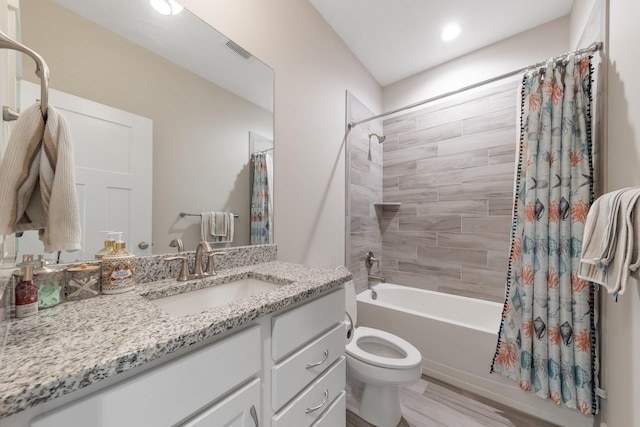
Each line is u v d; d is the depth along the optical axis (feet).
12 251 2.16
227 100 4.08
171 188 3.44
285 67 5.02
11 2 2.15
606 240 2.92
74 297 2.37
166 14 3.37
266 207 4.72
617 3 3.62
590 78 4.37
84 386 1.32
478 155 7.18
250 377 2.29
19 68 2.25
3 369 1.30
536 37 6.38
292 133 5.22
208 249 3.39
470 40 6.85
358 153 7.54
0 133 1.78
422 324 6.00
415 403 5.04
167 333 1.73
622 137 3.43
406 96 8.52
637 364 3.00
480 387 5.27
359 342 5.19
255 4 4.45
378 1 5.60
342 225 6.86
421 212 8.13
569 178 4.47
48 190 1.87
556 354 4.39
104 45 2.86
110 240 2.80
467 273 7.32
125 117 3.01
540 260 4.60
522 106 5.04
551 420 4.54
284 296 2.56
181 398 1.76
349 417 4.77
